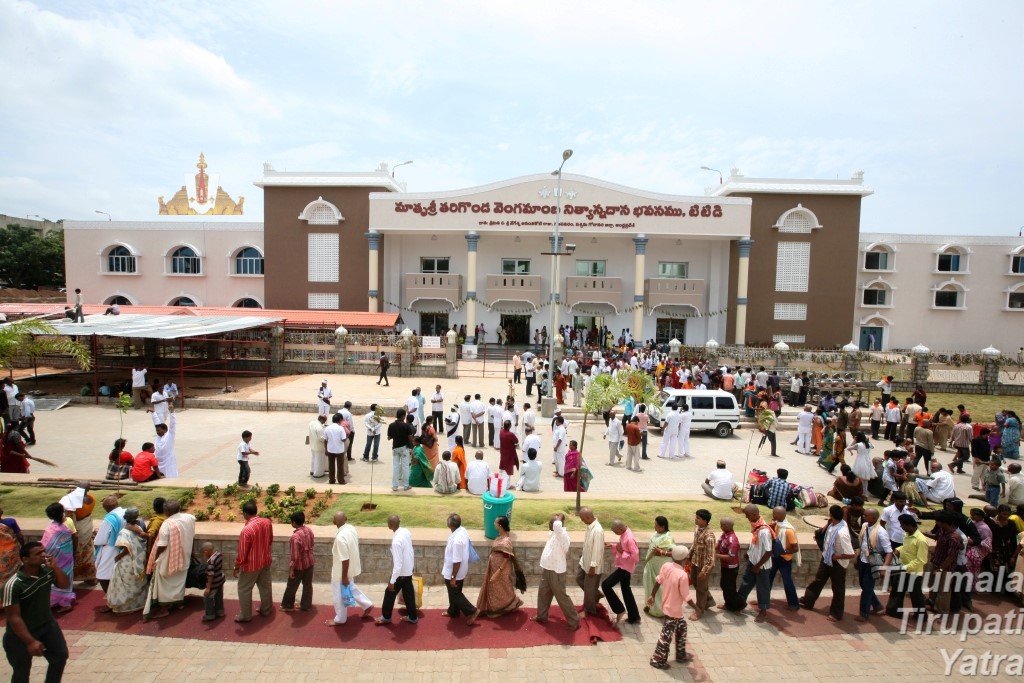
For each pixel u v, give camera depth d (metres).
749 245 37.03
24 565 6.00
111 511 8.29
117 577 7.75
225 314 35.03
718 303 38.84
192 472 14.27
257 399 22.47
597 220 36.47
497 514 9.03
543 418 21.80
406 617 7.95
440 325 40.59
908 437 19.48
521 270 39.78
